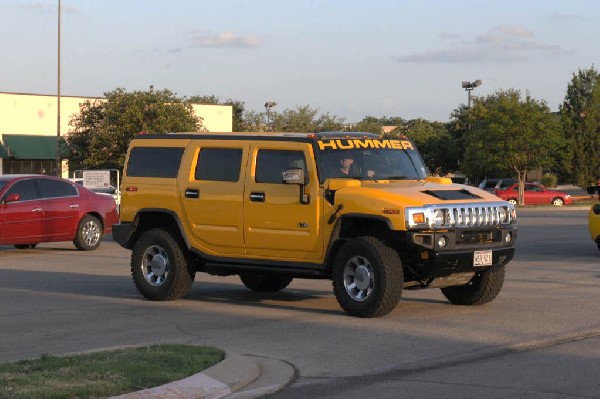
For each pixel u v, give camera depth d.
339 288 11.67
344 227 11.82
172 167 13.41
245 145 12.69
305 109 84.62
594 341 9.86
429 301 13.05
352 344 9.82
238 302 13.28
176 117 53.59
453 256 11.36
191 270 13.38
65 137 56.41
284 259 12.35
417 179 12.77
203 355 8.81
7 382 7.59
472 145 58.03
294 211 12.10
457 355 9.18
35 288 15.09
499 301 13.02
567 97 64.75
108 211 22.91
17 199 20.80
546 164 55.56
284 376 8.35
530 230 29.30
